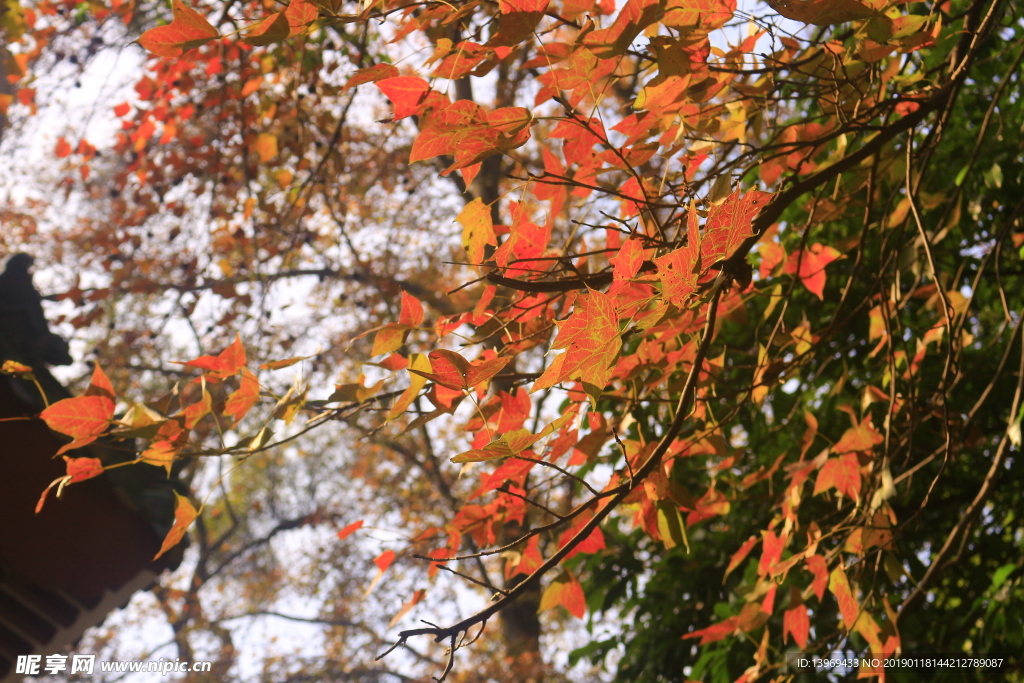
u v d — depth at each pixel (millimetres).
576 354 1057
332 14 1275
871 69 1883
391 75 1348
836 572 2057
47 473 3299
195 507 1560
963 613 3363
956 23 2775
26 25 4777
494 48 1300
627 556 4078
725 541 3850
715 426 1881
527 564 1975
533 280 1536
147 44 1164
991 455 3617
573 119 1403
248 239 6730
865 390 2391
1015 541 3709
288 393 1676
